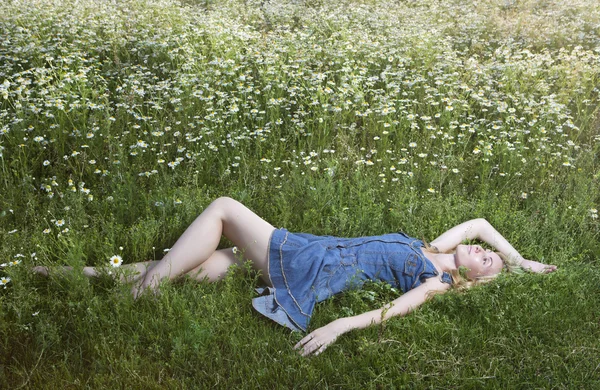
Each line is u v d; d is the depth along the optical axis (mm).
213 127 5121
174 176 4656
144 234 3904
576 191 4707
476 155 5129
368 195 4516
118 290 3344
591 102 6320
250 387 2895
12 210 4070
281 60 6422
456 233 4031
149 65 6727
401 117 5547
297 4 9469
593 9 9117
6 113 5008
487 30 8453
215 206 3576
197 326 3141
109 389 2838
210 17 7785
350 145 5320
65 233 3873
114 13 7949
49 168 4773
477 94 5918
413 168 4984
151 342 3139
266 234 3561
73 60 6117
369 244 3711
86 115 5367
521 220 4344
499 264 3801
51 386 2850
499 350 3201
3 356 3037
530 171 5043
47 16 7383
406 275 3641
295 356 3059
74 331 3156
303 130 5348
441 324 3316
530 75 6555
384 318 3318
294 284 3471
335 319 3395
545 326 3334
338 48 6906
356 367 3047
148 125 5172
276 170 4844
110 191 4555
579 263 3979
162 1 8586
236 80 5855
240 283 3541
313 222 4238
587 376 3012
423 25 8281
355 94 5809
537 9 9734
